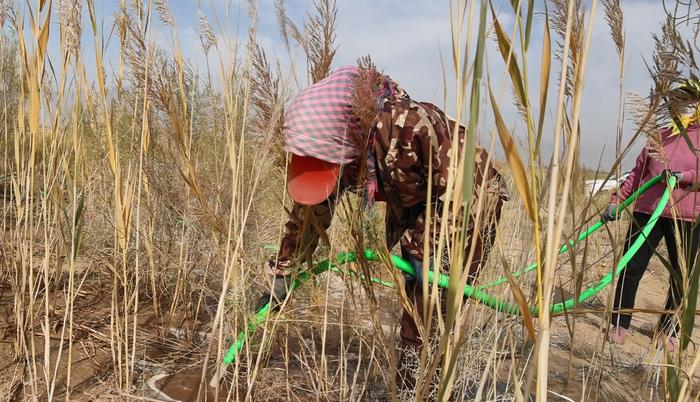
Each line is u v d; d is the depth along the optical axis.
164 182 2.83
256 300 2.61
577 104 0.99
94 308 3.00
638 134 1.28
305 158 2.04
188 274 2.99
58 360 2.02
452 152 1.15
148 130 2.43
